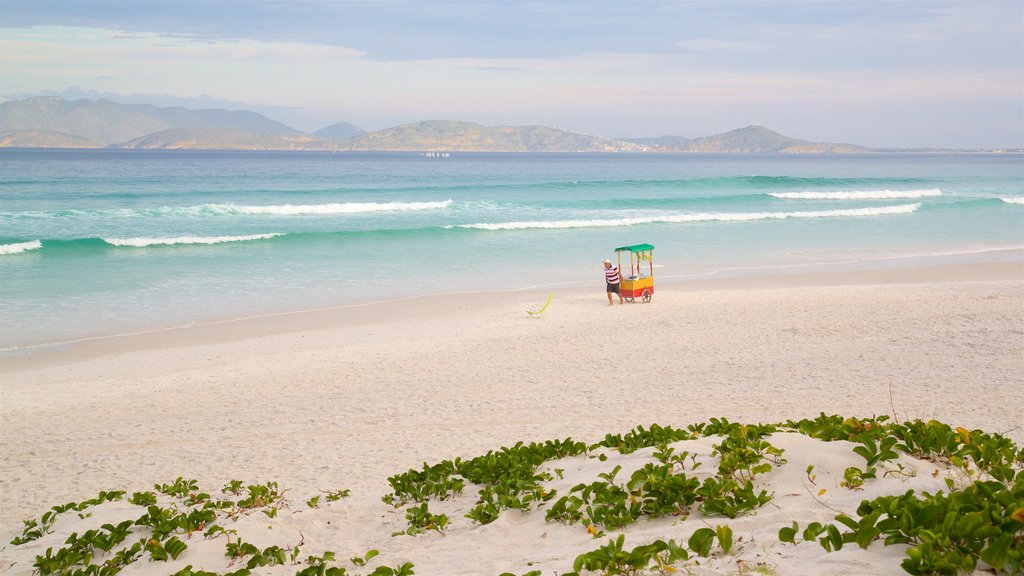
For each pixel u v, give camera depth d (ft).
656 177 337.11
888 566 11.68
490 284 83.97
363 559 18.16
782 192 215.92
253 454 34.30
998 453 17.90
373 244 112.06
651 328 60.64
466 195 202.90
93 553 20.21
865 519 12.89
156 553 19.06
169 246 107.45
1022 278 84.12
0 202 169.89
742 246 110.93
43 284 80.53
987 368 45.09
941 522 12.42
